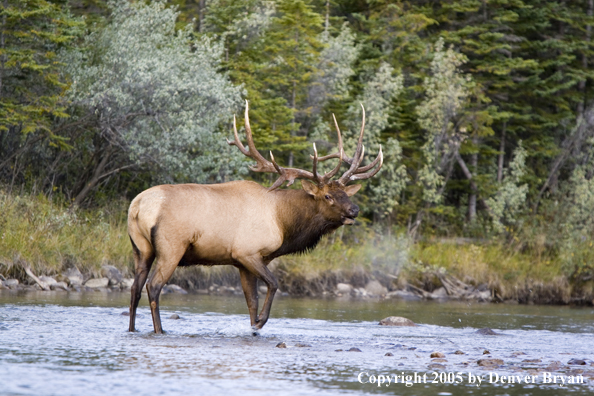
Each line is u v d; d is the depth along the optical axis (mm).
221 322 30562
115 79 55594
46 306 33469
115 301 38812
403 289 64938
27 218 49594
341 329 30562
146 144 56312
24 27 51688
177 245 26219
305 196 29203
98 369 17891
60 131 58469
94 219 55906
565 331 34812
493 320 40312
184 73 57625
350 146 70125
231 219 27297
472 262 68875
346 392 16688
